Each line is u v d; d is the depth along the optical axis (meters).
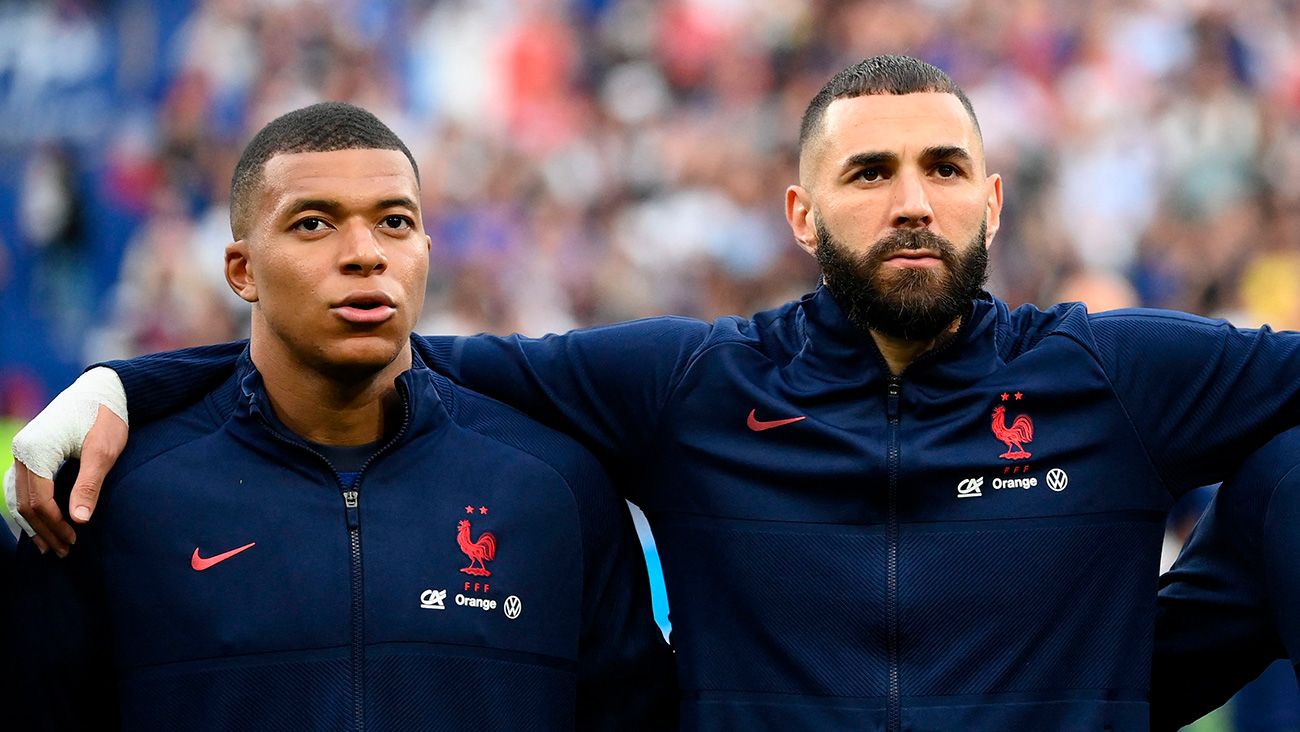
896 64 4.38
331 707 4.04
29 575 4.17
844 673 4.19
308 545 4.13
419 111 15.97
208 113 15.86
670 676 4.49
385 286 4.10
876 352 4.34
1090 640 4.22
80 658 4.13
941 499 4.27
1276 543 4.24
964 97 4.38
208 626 4.07
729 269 14.16
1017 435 4.29
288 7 16.31
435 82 16.02
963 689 4.16
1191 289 13.01
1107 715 4.18
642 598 4.51
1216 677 4.60
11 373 14.39
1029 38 14.91
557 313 14.00
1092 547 4.24
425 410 4.29
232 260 4.30
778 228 14.45
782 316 4.58
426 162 15.22
